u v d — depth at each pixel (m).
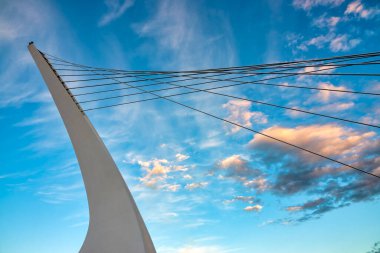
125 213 17.80
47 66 20.06
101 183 18.56
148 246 17.50
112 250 17.12
